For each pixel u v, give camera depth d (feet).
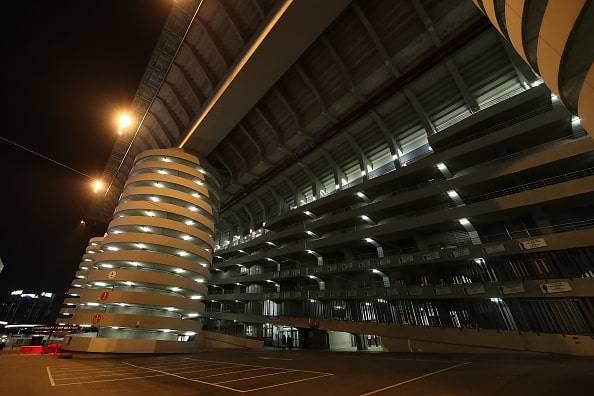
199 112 102.78
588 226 58.75
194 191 106.32
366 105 90.79
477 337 58.90
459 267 71.82
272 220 125.49
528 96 64.18
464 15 71.92
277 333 114.21
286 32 75.82
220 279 148.87
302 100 102.32
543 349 50.72
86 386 30.81
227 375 37.11
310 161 117.50
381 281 88.53
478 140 70.18
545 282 54.19
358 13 77.77
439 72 80.48
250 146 123.95
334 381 29.73
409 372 33.60
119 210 95.66
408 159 92.84
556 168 61.82
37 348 80.28
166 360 61.00
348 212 94.68
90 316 79.05
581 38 16.76
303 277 108.27
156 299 82.38
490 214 65.82
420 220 75.82
